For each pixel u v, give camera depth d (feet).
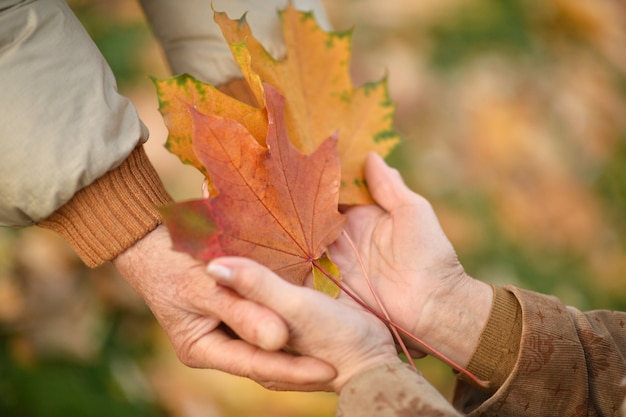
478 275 3.85
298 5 2.80
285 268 2.40
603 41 5.20
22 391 3.25
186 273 2.39
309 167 2.44
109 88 2.48
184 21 2.79
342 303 2.49
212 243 2.28
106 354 3.44
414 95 4.39
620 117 4.83
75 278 3.57
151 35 4.24
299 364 2.31
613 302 4.00
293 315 2.24
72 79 2.43
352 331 2.28
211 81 2.80
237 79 2.78
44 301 3.49
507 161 4.32
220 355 2.38
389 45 4.56
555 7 5.16
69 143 2.38
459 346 2.54
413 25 4.69
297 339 2.29
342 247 2.62
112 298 3.57
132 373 3.43
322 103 2.72
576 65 4.97
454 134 4.32
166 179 3.80
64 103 2.40
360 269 2.59
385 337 2.38
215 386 3.44
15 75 2.37
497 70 4.67
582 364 2.46
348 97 2.73
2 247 3.56
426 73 4.50
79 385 3.32
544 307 2.50
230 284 2.20
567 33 5.11
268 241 2.37
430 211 2.61
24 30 2.40
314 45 2.69
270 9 2.78
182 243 2.24
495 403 2.46
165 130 3.90
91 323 3.49
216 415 3.39
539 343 2.45
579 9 5.21
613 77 5.05
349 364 2.31
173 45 2.84
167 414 3.37
